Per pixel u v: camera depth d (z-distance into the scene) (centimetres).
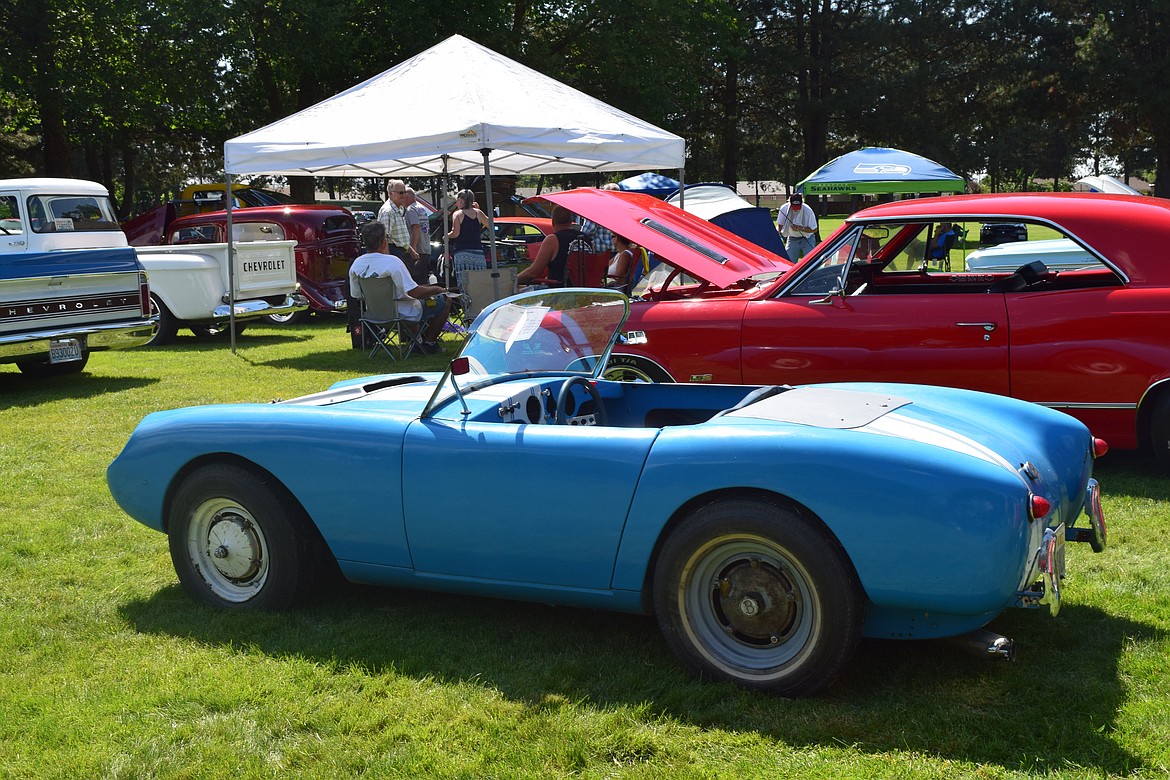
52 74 2239
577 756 281
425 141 999
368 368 1057
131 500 415
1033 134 4375
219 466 393
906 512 279
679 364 639
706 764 275
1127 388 538
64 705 325
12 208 966
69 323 973
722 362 628
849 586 290
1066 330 549
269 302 1426
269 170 1111
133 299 1033
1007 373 564
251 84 2675
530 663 345
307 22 2356
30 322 938
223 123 2822
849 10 4384
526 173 1406
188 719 315
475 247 1228
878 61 4419
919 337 581
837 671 297
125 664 358
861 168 1834
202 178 4738
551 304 415
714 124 4609
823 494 287
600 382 432
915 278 645
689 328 635
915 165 1823
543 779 271
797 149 4831
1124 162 5134
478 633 373
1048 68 4106
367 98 1112
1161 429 539
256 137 1105
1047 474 321
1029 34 4188
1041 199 574
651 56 3084
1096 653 335
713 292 705
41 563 478
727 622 315
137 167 4700
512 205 1939
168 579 451
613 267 974
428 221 1418
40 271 941
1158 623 360
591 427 335
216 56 2391
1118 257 546
